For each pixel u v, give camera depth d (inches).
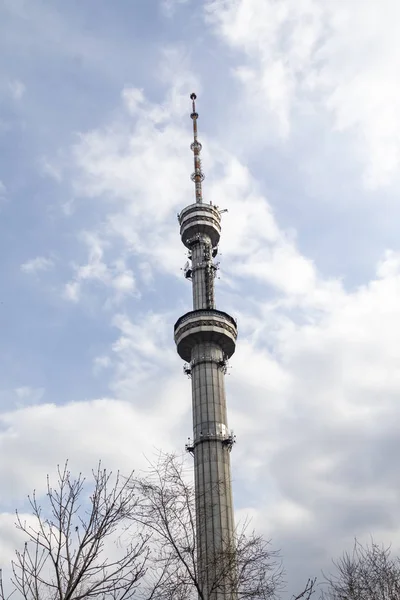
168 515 1229.1
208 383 3257.9
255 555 1328.7
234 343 3440.0
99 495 1079.0
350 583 1779.0
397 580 1761.8
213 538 2074.3
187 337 3403.1
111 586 1005.2
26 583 970.7
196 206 4060.0
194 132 4559.5
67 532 1034.1
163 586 1130.7
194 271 3806.6
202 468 2965.1
